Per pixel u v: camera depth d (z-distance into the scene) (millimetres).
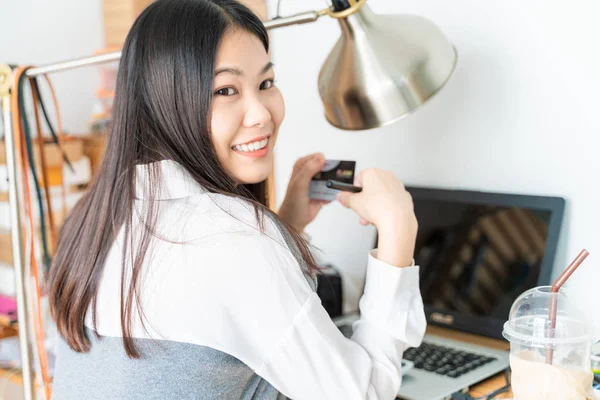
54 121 2199
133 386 843
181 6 909
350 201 1040
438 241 1385
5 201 1757
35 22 2199
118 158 938
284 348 841
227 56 891
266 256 833
